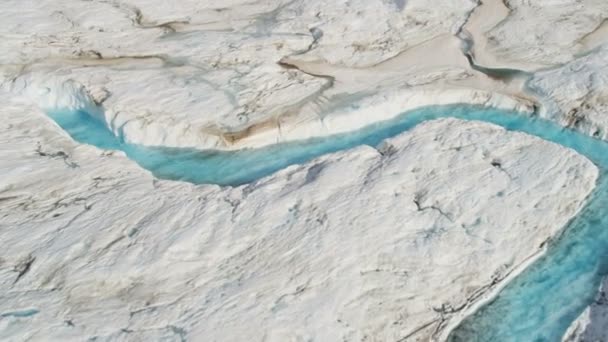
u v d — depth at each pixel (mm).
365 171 13305
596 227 12250
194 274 10828
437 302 10562
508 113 16000
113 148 15336
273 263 11031
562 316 10547
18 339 9508
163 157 14945
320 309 10180
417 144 14117
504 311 10672
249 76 17172
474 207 12281
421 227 11812
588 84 16203
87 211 12219
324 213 12086
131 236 11578
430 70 17375
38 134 14617
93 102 16156
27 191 12688
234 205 12430
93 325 9812
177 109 15852
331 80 17000
